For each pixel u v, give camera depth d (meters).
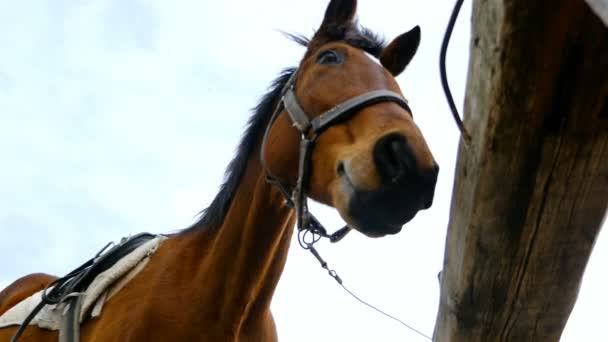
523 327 2.79
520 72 2.14
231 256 3.70
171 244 4.00
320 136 3.45
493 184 2.38
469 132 2.39
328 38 4.00
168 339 3.58
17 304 4.31
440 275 2.98
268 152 3.71
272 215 3.71
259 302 3.77
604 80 2.09
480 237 2.53
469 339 2.87
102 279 3.88
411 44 4.04
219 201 3.94
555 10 2.02
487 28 2.18
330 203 3.37
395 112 3.29
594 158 2.25
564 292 2.64
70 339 3.71
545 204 2.38
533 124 2.23
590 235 2.46
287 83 3.93
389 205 3.06
